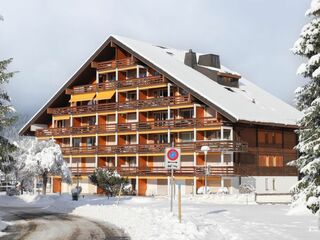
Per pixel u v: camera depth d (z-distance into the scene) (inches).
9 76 1080.8
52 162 2219.5
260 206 1480.1
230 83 2721.5
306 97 954.1
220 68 2898.6
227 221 957.2
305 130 903.1
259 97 2753.4
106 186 2043.6
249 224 892.0
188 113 2420.0
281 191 2415.1
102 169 2101.4
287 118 2492.6
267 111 2466.8
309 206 866.8
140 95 2568.9
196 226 813.2
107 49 2723.9
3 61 1082.1
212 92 2353.6
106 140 2765.7
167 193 2395.4
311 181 893.2
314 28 858.8
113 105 2647.6
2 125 1096.8
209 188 2266.2
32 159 2229.3
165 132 2428.6
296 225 870.4
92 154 2716.5
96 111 2728.8
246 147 2225.6
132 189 2416.3
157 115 2556.6
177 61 2748.5
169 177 2362.2
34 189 2421.3
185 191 2340.1
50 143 2297.0
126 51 2674.7
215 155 2277.3
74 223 1095.6
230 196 1796.3
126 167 2534.5
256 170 2300.7
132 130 2556.6
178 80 2321.6
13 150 1136.2
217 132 2289.6
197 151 2271.2
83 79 2864.2
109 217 1206.9
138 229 879.7
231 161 2228.1
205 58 2847.0
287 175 2460.6
